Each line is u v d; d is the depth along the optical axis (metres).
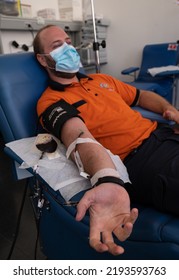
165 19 3.34
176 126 1.26
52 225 1.08
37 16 3.12
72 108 1.03
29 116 1.22
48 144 0.97
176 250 0.68
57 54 1.29
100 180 0.71
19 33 2.98
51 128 1.00
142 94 1.49
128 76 3.88
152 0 3.34
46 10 3.17
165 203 0.80
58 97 1.19
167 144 1.10
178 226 0.73
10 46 2.93
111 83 1.47
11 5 2.72
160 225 0.74
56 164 0.89
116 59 3.92
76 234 0.92
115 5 3.64
